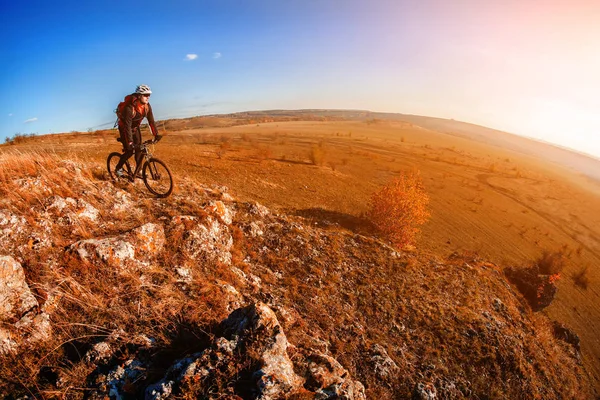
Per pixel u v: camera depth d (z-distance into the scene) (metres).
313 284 8.65
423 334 8.52
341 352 6.70
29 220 5.15
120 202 7.00
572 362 13.21
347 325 7.56
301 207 24.02
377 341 7.55
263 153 41.56
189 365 3.71
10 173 6.27
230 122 142.38
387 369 6.73
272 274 8.34
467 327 9.26
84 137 41.88
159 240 6.28
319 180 34.69
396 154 67.06
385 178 43.34
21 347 3.76
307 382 4.15
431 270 11.91
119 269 5.15
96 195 6.78
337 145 69.50
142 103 6.38
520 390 8.34
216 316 4.93
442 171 55.88
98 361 3.85
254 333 4.20
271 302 6.79
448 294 10.80
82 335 4.10
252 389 3.64
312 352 5.06
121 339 4.10
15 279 4.16
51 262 4.75
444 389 7.13
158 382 3.65
